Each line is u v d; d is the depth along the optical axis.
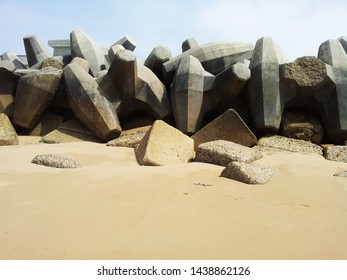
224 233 2.55
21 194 3.52
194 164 5.35
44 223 2.69
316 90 8.48
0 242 2.35
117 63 9.12
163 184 3.99
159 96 9.93
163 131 6.25
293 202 3.46
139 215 2.89
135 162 5.93
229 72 8.75
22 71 10.45
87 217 2.83
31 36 14.44
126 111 10.02
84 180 4.16
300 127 8.49
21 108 9.70
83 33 13.59
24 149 6.81
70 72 9.50
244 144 7.59
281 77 8.57
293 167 5.48
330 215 3.06
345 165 5.82
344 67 8.62
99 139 9.23
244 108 9.34
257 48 9.27
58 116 10.34
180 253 2.23
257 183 4.15
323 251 2.29
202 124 9.42
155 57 11.29
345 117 8.26
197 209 3.09
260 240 2.44
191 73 9.31
